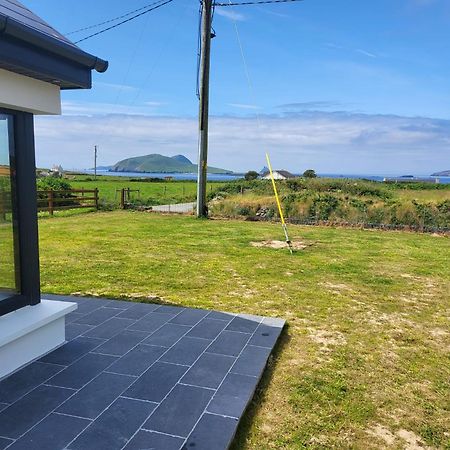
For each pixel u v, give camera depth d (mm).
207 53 11859
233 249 8102
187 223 11711
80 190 14609
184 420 2453
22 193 3252
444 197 12992
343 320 4371
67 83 3242
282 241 9078
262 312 4551
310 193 14820
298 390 2945
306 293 5293
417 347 3760
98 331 3834
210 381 2926
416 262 7254
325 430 2504
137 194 23656
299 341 3809
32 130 3326
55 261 6844
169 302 4820
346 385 3041
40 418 2438
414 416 2689
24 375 2955
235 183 20172
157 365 3158
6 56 2537
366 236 10031
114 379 2926
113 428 2359
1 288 3398
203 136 12523
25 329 3008
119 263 6766
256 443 2359
